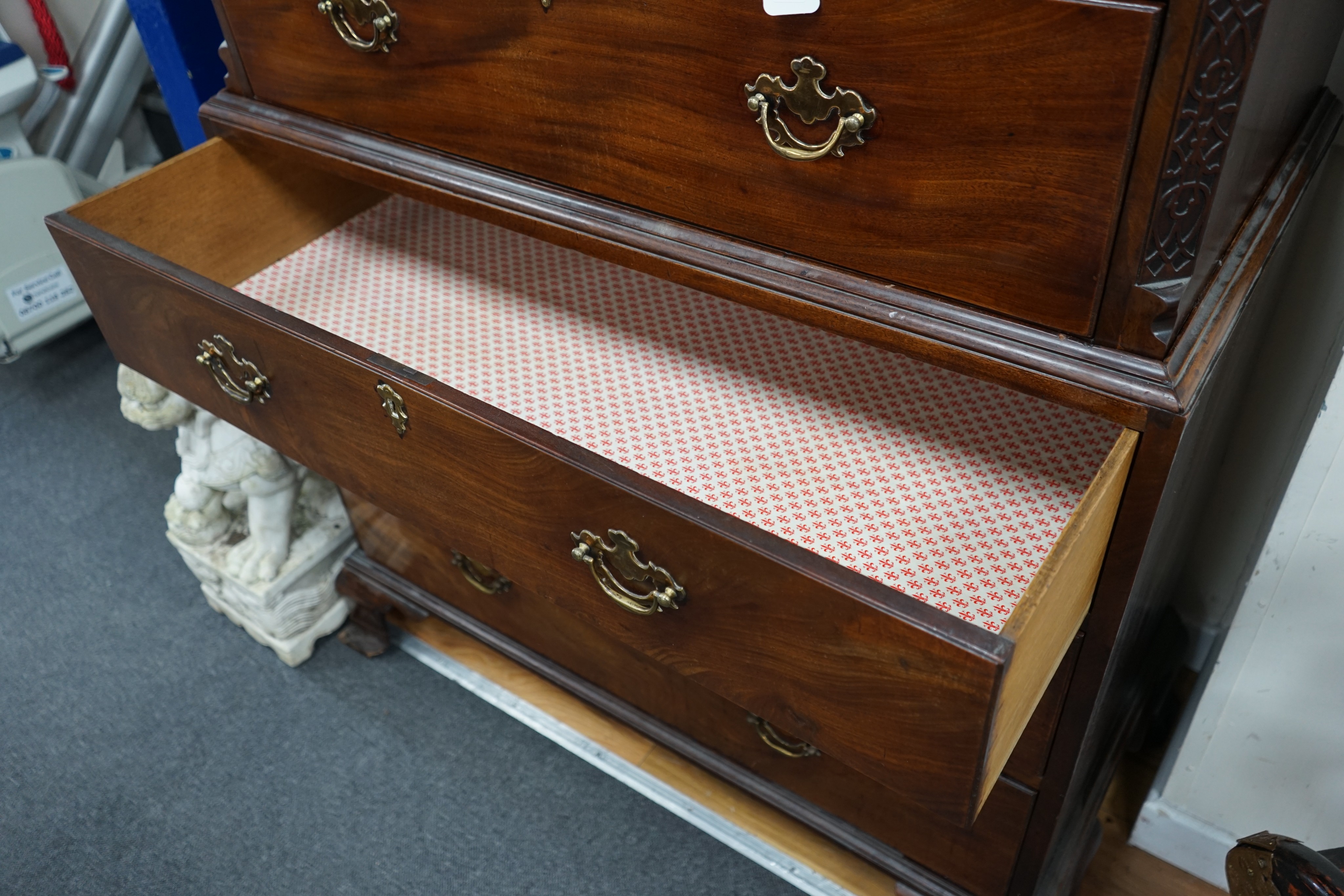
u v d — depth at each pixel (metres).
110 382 1.67
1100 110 0.48
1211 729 0.91
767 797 0.98
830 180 0.59
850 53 0.54
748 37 0.57
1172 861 1.03
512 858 1.06
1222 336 0.58
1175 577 1.01
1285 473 0.85
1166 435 0.55
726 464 0.78
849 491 0.74
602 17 0.62
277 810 1.12
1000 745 0.56
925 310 0.60
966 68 0.51
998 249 0.56
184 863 1.07
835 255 0.62
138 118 1.83
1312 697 0.84
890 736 0.57
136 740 1.19
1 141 1.48
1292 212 0.68
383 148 0.82
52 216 0.84
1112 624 0.66
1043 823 0.81
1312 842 0.94
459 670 1.25
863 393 0.84
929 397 0.83
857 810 0.92
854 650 0.54
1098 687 0.70
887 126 0.55
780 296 0.65
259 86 0.89
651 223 0.69
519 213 0.75
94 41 1.48
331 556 1.23
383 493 0.81
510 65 0.69
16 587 1.36
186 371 0.88
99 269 0.84
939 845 0.89
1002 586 0.66
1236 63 0.46
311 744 1.18
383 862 1.07
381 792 1.13
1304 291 0.88
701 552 0.58
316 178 1.03
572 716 1.19
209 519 1.21
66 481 1.51
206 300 0.77
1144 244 0.51
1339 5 0.70
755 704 0.65
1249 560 0.91
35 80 1.44
